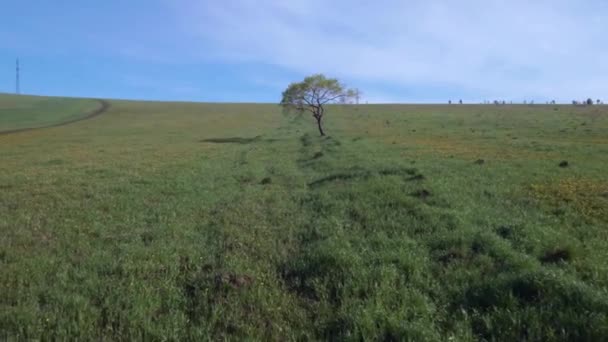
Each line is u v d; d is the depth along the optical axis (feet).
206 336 16.33
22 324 17.08
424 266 22.35
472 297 18.69
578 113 207.72
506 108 273.13
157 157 85.46
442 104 360.89
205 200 42.39
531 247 24.81
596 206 35.01
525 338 15.52
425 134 131.64
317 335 16.70
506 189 43.01
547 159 67.26
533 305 17.13
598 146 85.25
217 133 159.43
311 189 48.01
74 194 45.44
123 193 46.11
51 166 73.26
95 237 29.86
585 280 19.93
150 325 16.98
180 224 32.76
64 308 18.61
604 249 24.50
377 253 24.34
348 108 296.92
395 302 18.56
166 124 205.46
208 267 23.66
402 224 30.60
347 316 17.24
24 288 20.54
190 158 82.94
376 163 64.03
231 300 19.24
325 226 30.86
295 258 24.70
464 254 23.81
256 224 32.71
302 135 141.08
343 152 82.79
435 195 39.27
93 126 194.80
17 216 35.83
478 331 16.24
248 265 23.68
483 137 116.47
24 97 345.10
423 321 16.70
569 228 29.12
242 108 323.16
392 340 15.81
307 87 134.10
